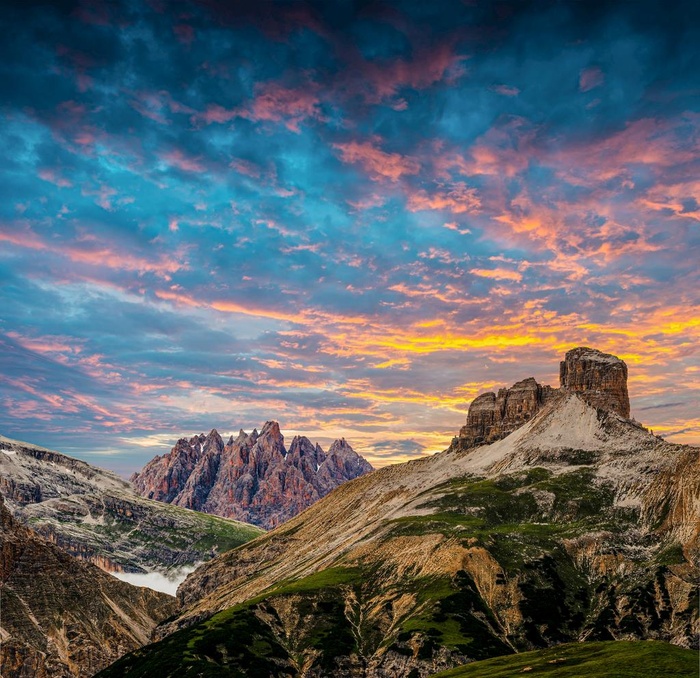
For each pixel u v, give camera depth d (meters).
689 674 144.38
